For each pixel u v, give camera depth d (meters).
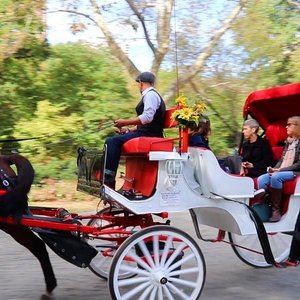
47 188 12.35
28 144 13.15
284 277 6.64
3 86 13.80
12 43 13.50
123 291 5.62
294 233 5.95
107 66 15.10
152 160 5.37
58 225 5.41
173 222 10.01
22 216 5.40
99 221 6.16
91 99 14.58
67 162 13.15
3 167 5.54
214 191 5.62
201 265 5.39
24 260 7.36
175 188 5.51
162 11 14.27
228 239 7.61
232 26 15.04
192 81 15.11
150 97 5.76
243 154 6.97
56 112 13.68
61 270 6.89
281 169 6.28
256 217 5.81
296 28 15.18
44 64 14.62
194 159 5.73
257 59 15.42
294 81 14.83
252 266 7.07
